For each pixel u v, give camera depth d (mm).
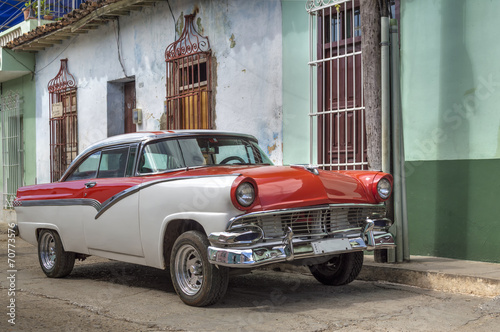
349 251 4883
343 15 7785
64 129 13969
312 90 8109
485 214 6316
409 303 4922
